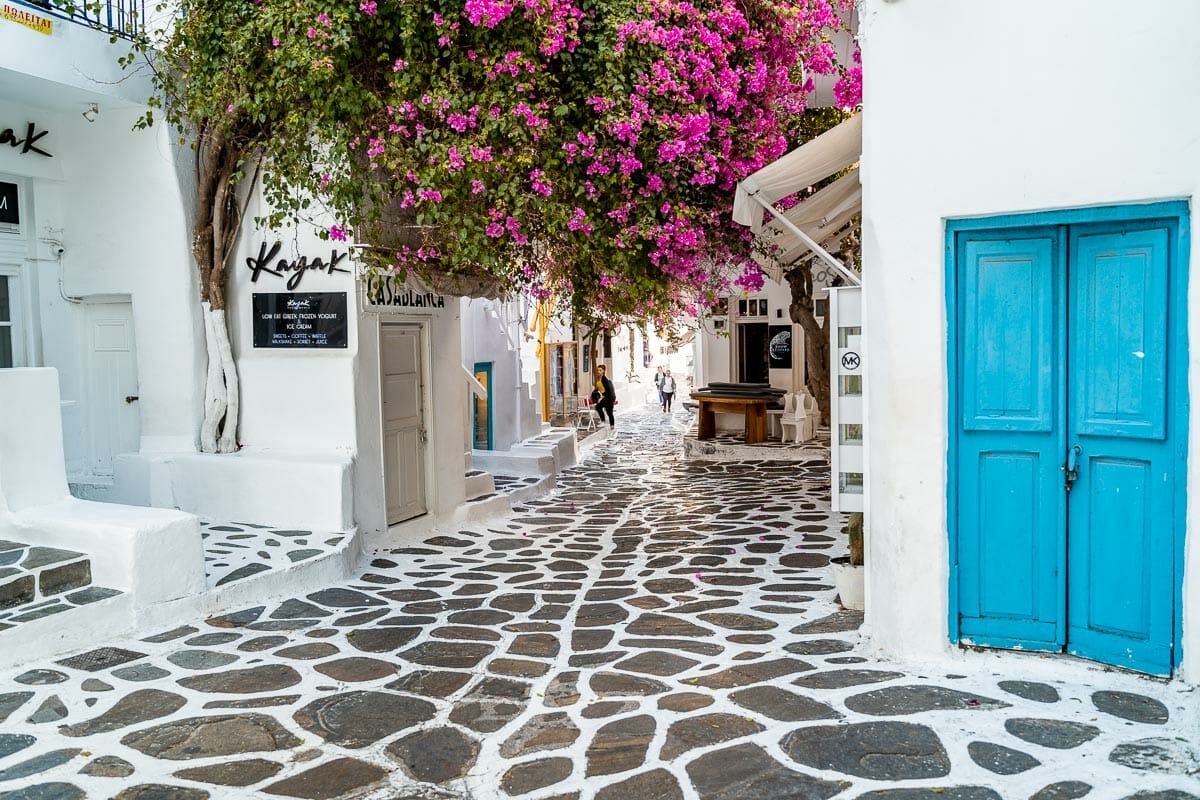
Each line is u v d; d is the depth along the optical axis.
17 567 5.89
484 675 5.27
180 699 4.91
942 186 4.72
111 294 9.73
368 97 7.64
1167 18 4.18
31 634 5.45
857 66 9.23
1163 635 4.42
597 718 4.55
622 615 6.52
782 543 8.95
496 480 13.34
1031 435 4.76
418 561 8.64
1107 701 4.30
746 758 3.99
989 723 4.18
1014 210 4.58
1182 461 4.29
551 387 24.52
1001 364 4.78
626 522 10.77
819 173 6.37
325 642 5.93
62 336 9.98
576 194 7.92
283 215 8.40
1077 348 4.62
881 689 4.64
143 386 9.61
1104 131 4.35
